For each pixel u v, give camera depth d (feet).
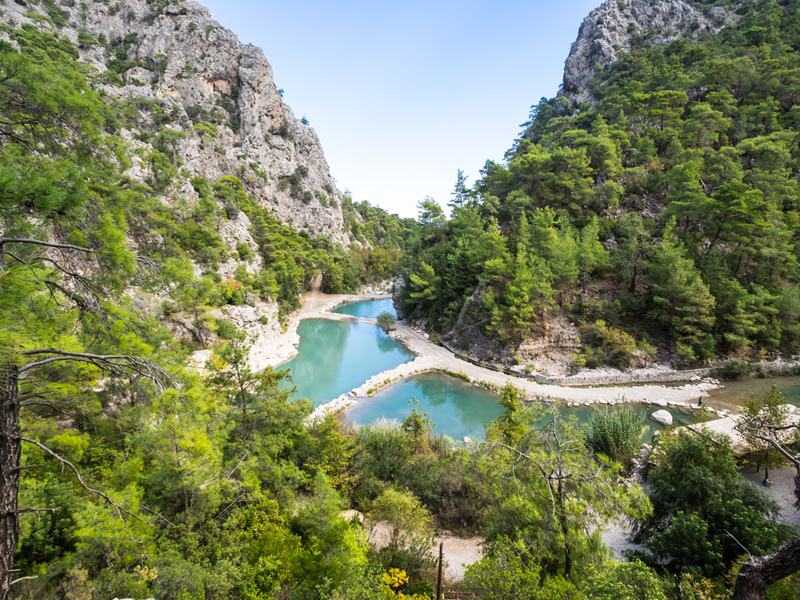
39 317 21.50
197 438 36.19
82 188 19.01
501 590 27.61
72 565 27.50
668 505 43.06
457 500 54.80
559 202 170.50
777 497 54.03
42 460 34.40
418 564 40.86
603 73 295.89
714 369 117.80
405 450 65.72
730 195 130.21
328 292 306.55
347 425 81.76
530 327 134.62
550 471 36.45
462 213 191.31
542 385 116.67
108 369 20.22
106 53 295.48
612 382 117.19
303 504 46.34
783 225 131.44
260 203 290.35
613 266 139.64
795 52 217.56
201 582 28.89
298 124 377.71
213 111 302.04
